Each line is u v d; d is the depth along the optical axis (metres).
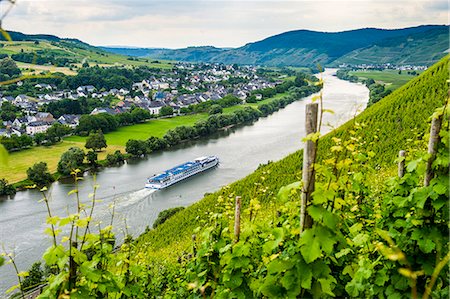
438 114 4.59
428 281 4.75
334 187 4.14
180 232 29.52
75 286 4.84
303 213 4.18
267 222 7.15
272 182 35.31
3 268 27.78
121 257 6.61
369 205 8.26
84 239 5.00
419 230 4.82
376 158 31.06
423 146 7.63
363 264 4.99
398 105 45.53
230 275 5.82
